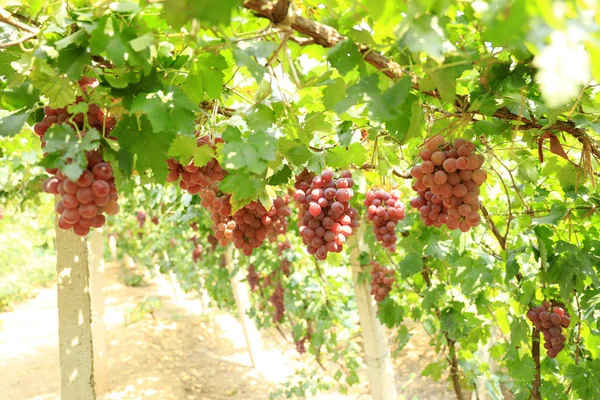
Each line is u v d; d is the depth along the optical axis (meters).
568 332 2.98
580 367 2.72
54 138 1.28
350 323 6.12
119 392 7.34
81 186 1.31
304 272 6.29
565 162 2.42
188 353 9.37
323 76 1.66
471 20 1.66
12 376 7.86
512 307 3.54
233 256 7.93
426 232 3.34
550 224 2.53
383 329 4.45
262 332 10.73
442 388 6.93
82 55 1.42
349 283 6.74
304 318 6.54
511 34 0.92
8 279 13.55
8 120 1.52
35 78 1.52
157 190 5.46
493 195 3.70
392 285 4.36
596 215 2.59
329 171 2.06
